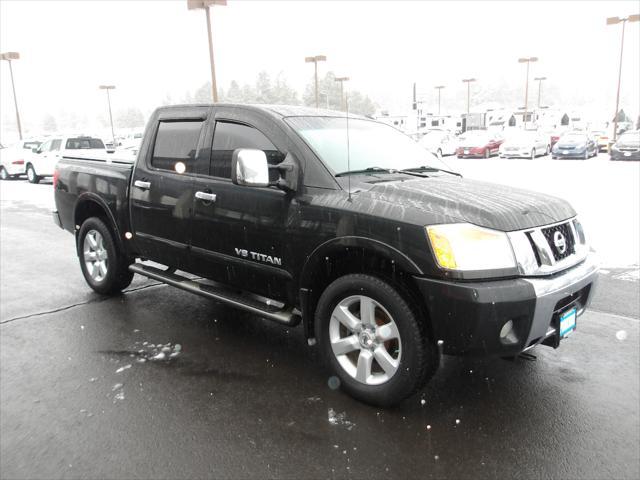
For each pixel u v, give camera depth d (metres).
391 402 3.25
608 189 13.64
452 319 2.96
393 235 3.11
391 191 3.39
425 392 3.55
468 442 2.99
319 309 3.53
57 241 8.90
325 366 3.88
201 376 3.80
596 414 3.28
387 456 2.87
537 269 3.10
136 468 2.80
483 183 3.93
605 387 3.62
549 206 3.47
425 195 3.31
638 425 3.16
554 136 35.62
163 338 4.48
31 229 10.05
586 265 3.48
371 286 3.21
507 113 59.91
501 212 3.15
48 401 3.47
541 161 27.36
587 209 10.49
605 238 8.02
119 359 4.09
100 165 5.46
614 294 5.54
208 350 4.24
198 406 3.39
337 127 4.16
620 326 4.70
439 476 2.71
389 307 3.15
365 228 3.22
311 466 2.79
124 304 5.36
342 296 3.39
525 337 3.02
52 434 3.11
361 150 4.01
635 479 2.69
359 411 3.31
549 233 3.29
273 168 3.66
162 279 4.75
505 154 29.98
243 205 3.89
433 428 3.12
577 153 27.77
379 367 3.46
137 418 3.26
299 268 3.61
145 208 4.75
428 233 3.01
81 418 3.27
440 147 32.75
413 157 4.38
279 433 3.09
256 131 3.96
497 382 3.69
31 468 2.80
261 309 3.91
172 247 4.56
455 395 3.51
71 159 6.00
